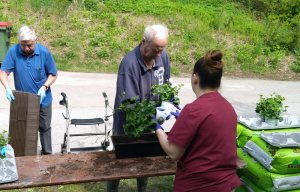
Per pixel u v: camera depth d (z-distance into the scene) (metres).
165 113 2.46
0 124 5.43
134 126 2.45
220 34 14.91
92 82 9.27
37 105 3.66
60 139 4.98
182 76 11.45
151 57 2.69
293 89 10.47
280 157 2.77
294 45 14.90
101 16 14.16
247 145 3.13
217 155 1.87
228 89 9.88
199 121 1.84
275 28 15.80
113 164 2.46
